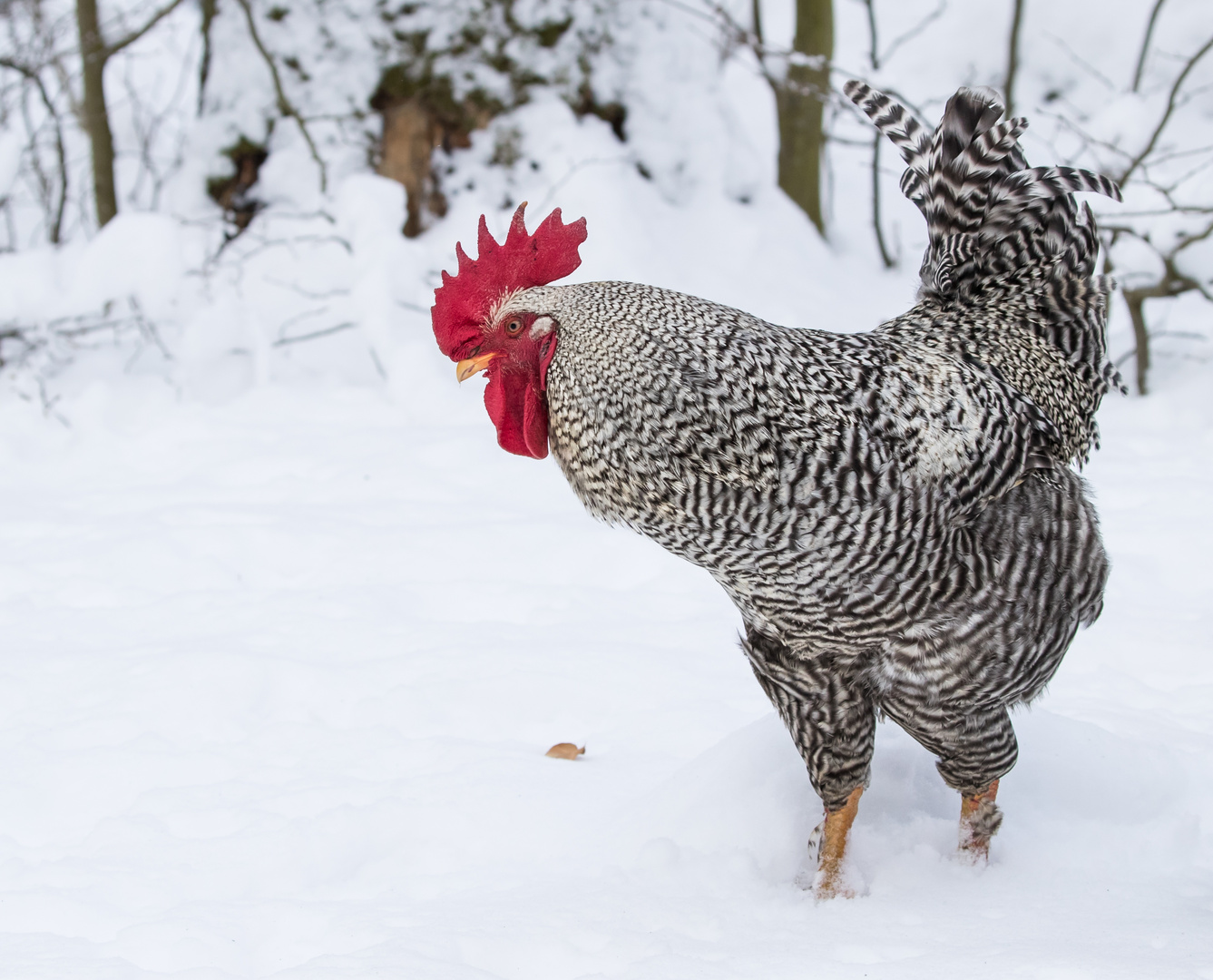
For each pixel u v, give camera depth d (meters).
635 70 12.27
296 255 11.24
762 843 3.91
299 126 10.95
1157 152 13.35
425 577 6.68
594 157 11.58
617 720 4.97
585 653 5.53
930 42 17.58
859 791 3.66
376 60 11.38
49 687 5.27
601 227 11.12
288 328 10.98
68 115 13.20
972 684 3.38
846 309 12.17
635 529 3.56
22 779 4.51
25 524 7.49
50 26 12.09
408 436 9.25
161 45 18.12
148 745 4.77
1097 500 7.53
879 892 3.64
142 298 10.10
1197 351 11.24
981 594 3.28
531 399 3.67
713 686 5.23
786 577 3.31
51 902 3.63
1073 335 4.16
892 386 3.39
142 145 14.28
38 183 13.23
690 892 3.63
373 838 4.06
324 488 8.20
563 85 11.70
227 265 10.99
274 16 11.49
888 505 3.22
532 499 8.02
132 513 7.77
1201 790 4.18
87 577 6.67
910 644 3.34
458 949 3.21
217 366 10.62
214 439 9.27
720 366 3.34
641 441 3.37
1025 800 4.10
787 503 3.24
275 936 3.44
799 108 13.95
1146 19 16.25
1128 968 2.91
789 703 3.58
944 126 3.98
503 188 11.52
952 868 3.77
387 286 10.27
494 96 11.48
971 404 3.39
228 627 5.97
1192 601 6.13
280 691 5.27
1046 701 4.93
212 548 6.98
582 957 3.21
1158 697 5.04
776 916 3.47
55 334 10.31
